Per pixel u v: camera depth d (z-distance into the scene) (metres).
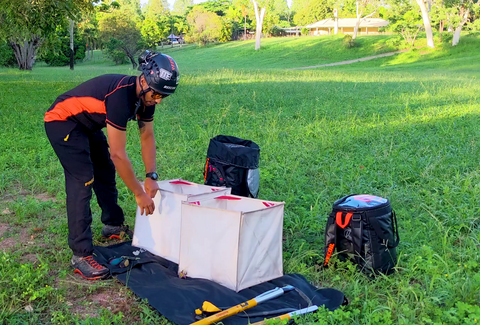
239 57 58.53
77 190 3.43
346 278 3.41
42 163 6.43
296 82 18.95
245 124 9.58
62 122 3.40
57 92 15.72
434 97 13.47
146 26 68.56
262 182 5.71
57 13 13.98
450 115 10.30
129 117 3.35
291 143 7.94
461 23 47.81
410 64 42.34
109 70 33.91
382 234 3.39
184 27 91.12
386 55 49.50
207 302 2.87
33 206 4.68
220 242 3.24
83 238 3.43
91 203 4.86
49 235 4.17
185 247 3.41
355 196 3.69
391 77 23.78
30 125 9.25
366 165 6.43
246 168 4.32
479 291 3.05
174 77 3.23
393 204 4.83
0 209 4.82
